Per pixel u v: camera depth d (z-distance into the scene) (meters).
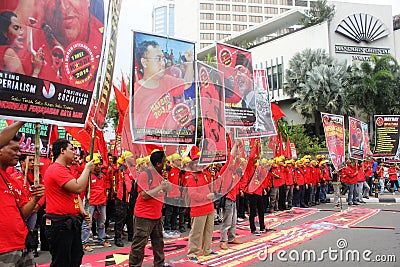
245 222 9.84
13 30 3.22
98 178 7.11
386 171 19.86
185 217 9.46
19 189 3.44
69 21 3.70
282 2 75.25
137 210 4.80
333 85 28.27
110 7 4.18
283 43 35.81
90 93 3.90
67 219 3.75
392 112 27.45
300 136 25.66
